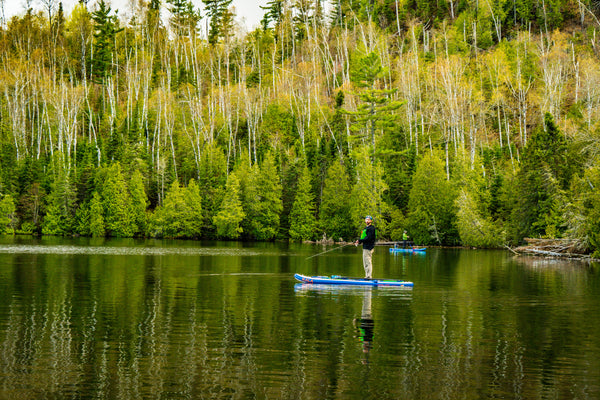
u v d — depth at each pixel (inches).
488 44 4451.3
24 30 4950.8
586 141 1953.7
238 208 3105.3
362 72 3112.7
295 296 681.0
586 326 501.7
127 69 4296.3
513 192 2282.2
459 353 396.8
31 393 301.7
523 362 374.3
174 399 295.0
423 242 2669.8
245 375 337.7
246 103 3772.1
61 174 3262.8
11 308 564.1
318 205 3292.3
